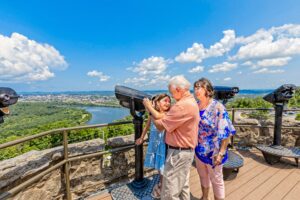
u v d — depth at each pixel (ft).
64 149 6.86
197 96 6.39
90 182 8.04
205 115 6.29
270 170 9.84
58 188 7.18
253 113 14.26
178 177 5.58
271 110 12.29
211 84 6.37
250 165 10.46
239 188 8.15
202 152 6.44
